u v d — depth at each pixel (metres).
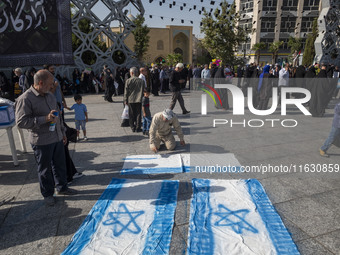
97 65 17.34
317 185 3.27
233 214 2.72
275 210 2.78
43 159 2.96
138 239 2.42
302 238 2.38
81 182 3.65
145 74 7.31
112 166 4.18
